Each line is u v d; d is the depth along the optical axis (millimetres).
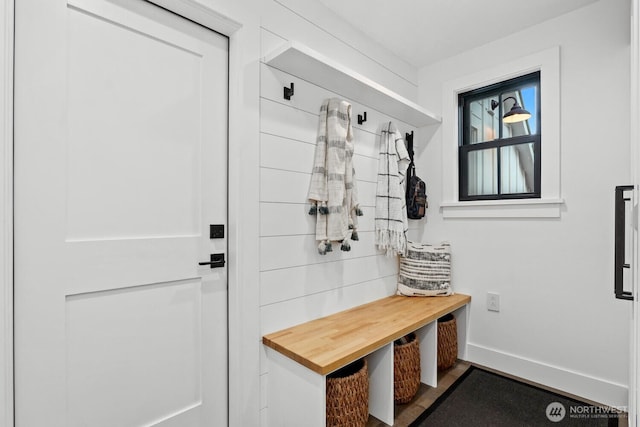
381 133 2338
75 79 1150
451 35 2225
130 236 1279
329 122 1832
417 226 2701
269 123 1645
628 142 1771
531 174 2191
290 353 1451
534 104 2191
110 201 1230
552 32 2037
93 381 1191
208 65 1505
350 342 1542
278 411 1556
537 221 2092
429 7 1934
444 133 2543
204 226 1489
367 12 1989
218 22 1473
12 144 1017
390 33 2209
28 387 1049
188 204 1443
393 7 1938
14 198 1026
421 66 2674
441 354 2203
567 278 1975
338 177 1789
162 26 1361
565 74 1984
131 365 1283
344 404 1472
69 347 1142
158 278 1350
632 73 679
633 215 633
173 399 1397
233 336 1530
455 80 2480
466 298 2344
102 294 1217
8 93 1001
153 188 1341
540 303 2078
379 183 2285
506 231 2223
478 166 2438
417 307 2123
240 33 1530
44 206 1083
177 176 1410
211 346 1515
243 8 1537
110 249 1227
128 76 1274
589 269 1897
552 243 2029
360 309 2080
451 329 2250
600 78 1862
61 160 1118
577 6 1916
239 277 1521
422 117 2449
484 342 2328
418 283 2383
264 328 1624
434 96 2609
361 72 2182
